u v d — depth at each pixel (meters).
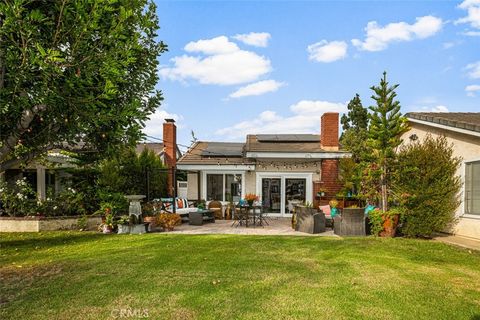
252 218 14.22
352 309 4.57
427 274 6.29
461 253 8.16
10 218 12.01
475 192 10.25
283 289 5.32
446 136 11.26
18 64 4.83
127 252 7.98
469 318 4.34
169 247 8.61
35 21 4.90
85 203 13.52
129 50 5.51
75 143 6.83
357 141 21.84
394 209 10.71
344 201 14.44
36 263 6.91
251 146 17.55
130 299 4.85
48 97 5.03
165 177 18.33
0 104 4.86
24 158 6.81
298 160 16.98
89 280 5.72
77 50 5.16
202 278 5.86
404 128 11.07
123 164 15.14
